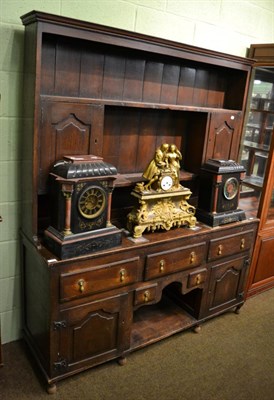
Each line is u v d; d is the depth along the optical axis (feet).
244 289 8.34
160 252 6.42
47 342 5.66
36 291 5.97
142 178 6.94
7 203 6.19
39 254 5.49
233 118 7.71
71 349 5.82
